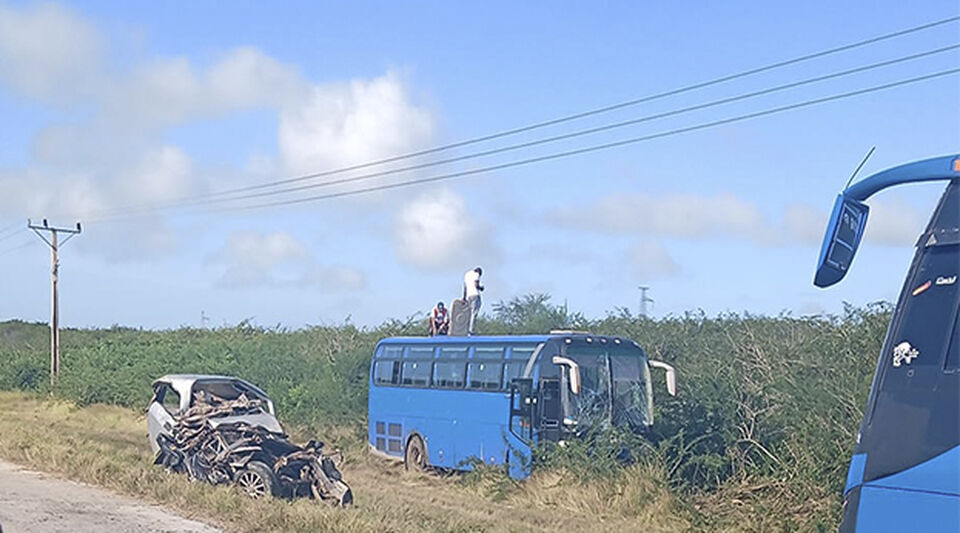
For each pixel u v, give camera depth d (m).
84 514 14.40
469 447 23.44
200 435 17.73
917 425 6.67
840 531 7.04
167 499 15.82
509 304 38.25
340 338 42.50
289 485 16.34
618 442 20.27
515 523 16.58
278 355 40.88
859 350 21.11
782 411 20.77
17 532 12.91
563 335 21.62
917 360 6.81
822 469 18.45
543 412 21.23
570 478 19.62
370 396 27.45
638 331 30.30
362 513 14.55
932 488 6.49
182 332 58.22
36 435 24.36
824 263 7.59
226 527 13.80
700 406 21.16
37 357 57.94
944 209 7.05
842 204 7.64
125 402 43.72
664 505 18.03
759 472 19.88
